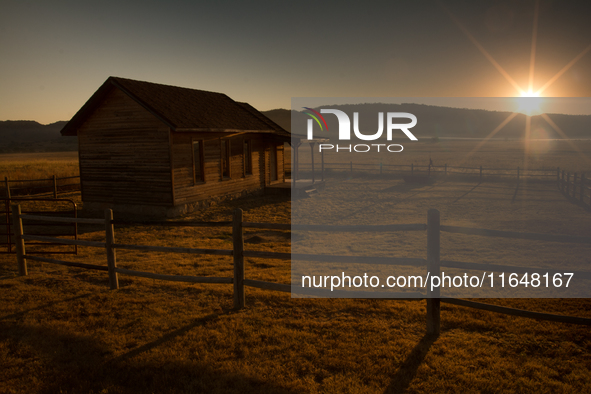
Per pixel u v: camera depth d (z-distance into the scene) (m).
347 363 4.21
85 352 4.57
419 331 4.99
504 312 4.46
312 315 5.59
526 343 4.59
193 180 18.45
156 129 17.08
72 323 5.37
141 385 3.90
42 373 4.14
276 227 5.45
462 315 5.43
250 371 4.10
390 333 4.94
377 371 4.07
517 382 3.80
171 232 13.90
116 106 17.98
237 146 21.81
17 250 7.74
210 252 5.89
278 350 4.54
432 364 4.16
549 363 4.14
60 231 13.94
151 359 4.37
